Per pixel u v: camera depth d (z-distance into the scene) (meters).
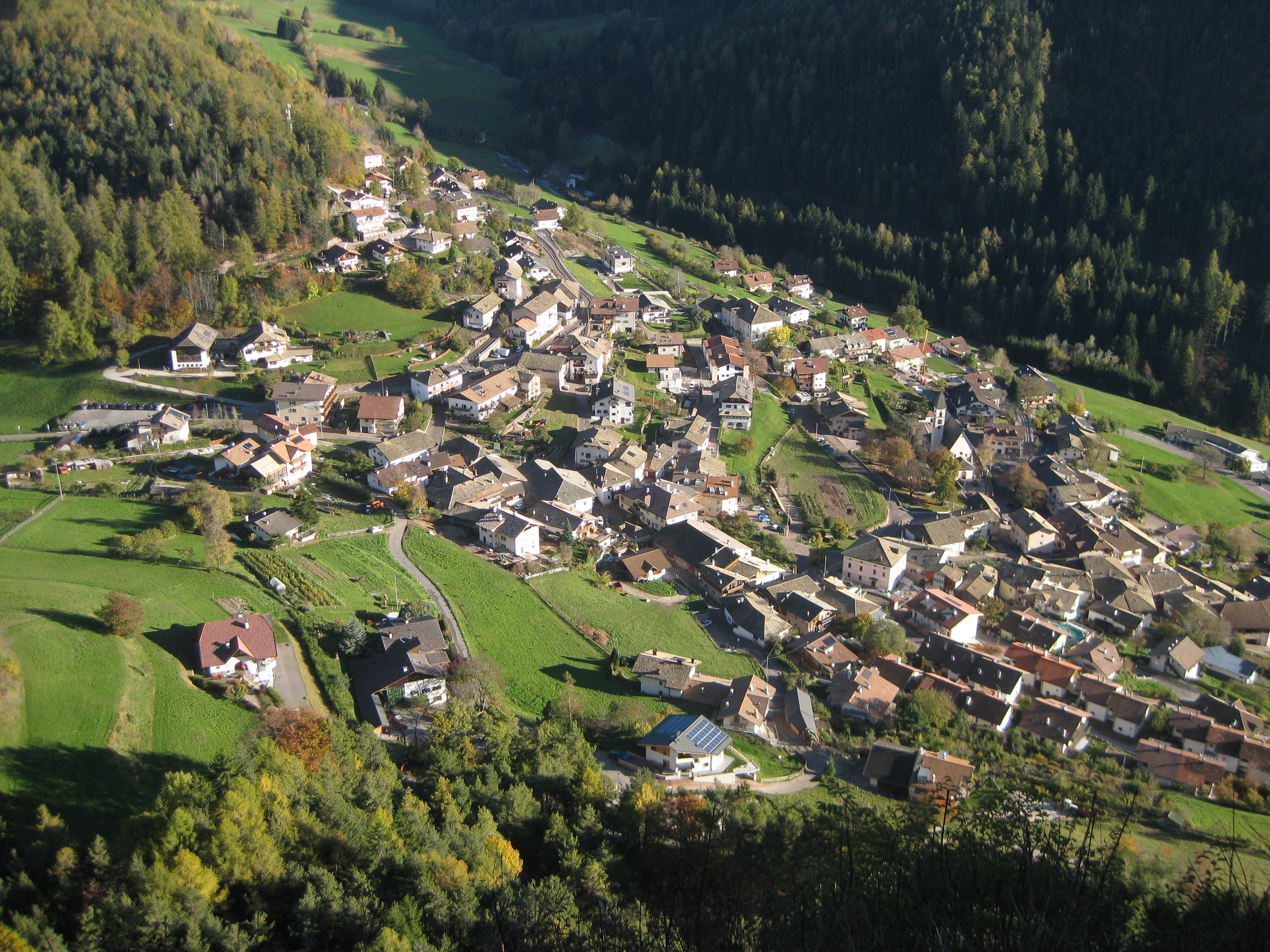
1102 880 37.06
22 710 82.25
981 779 92.94
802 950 39.59
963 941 36.78
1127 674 130.00
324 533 136.00
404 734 95.44
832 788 87.75
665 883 70.50
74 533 126.50
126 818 72.12
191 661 98.19
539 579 133.62
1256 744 111.12
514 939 57.31
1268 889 38.00
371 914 61.47
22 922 54.41
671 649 122.25
